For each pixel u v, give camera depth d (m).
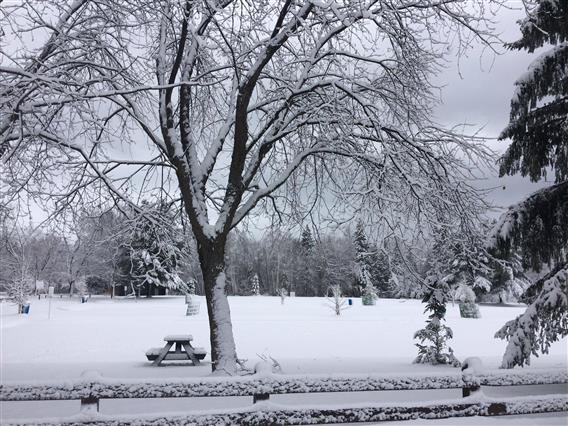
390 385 4.86
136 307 43.50
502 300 51.16
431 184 9.88
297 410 4.60
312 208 11.71
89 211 10.85
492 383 5.19
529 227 9.84
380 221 8.86
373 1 9.09
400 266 10.14
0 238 9.97
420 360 13.14
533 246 9.90
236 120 9.84
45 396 4.18
